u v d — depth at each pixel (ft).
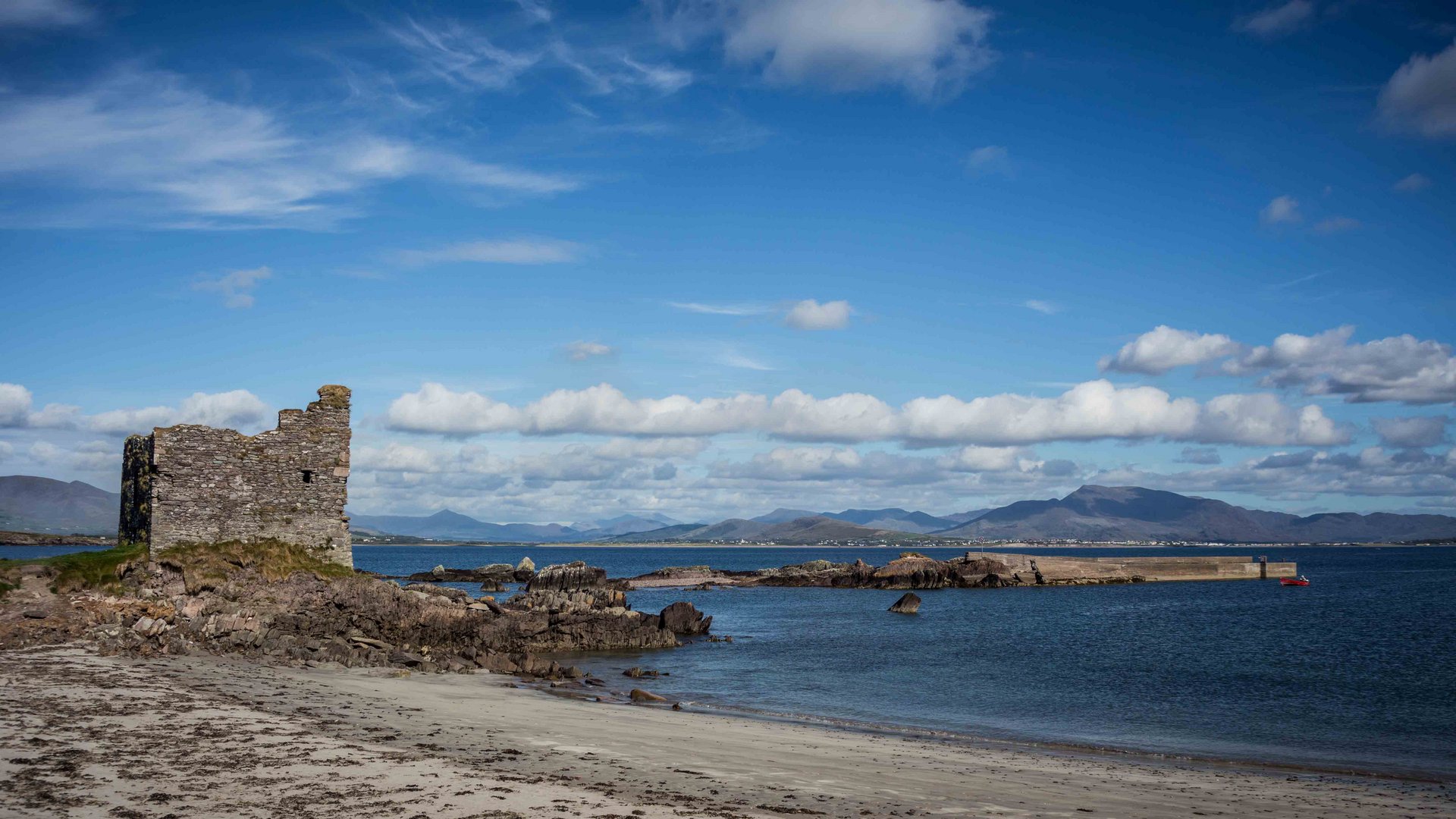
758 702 127.34
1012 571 469.98
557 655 175.94
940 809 62.69
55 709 73.46
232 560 136.36
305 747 66.28
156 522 133.39
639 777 66.13
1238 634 229.04
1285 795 76.18
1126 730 111.86
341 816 50.67
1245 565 524.93
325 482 146.51
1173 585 472.44
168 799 51.78
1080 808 65.98
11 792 51.19
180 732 68.59
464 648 152.87
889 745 93.25
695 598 392.27
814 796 64.18
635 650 189.37
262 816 49.88
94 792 52.24
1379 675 157.99
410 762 63.93
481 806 53.98
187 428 136.46
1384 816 68.90
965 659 181.06
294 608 135.54
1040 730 111.24
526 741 78.02
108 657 105.09
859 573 477.36
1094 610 314.76
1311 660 178.29
